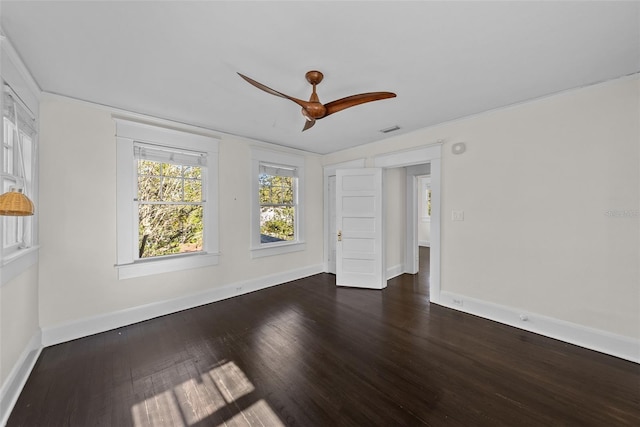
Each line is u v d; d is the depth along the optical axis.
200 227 3.53
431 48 1.75
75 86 2.24
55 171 2.39
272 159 4.12
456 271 3.19
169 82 2.18
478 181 2.97
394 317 2.98
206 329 2.69
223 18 1.45
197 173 3.46
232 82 2.18
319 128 3.41
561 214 2.43
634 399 1.69
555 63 1.94
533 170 2.58
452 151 3.18
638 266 2.08
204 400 1.71
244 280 3.80
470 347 2.33
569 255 2.40
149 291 2.95
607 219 2.21
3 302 1.61
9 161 1.87
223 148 3.56
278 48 1.73
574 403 1.66
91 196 2.58
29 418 1.55
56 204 2.40
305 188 4.64
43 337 2.32
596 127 2.24
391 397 1.72
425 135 3.45
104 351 2.27
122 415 1.58
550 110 2.47
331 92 2.38
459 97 2.52
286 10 1.39
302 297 3.65
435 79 2.17
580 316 2.35
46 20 1.44
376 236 4.03
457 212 3.16
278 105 2.65
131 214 2.82
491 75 2.11
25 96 1.97
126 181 2.78
